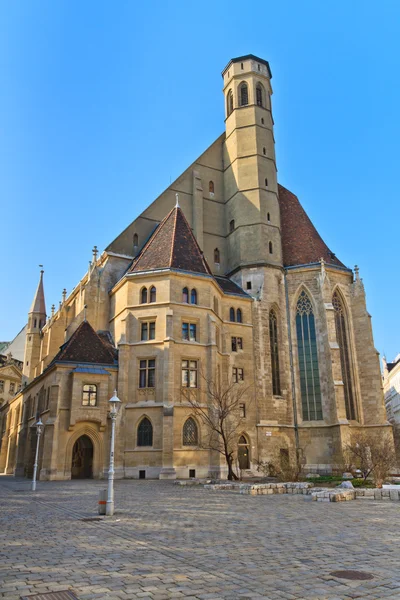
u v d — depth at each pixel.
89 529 13.67
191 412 42.09
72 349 43.03
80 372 41.31
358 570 8.88
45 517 16.41
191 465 40.84
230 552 10.45
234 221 58.78
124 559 9.79
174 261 46.16
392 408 134.25
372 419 51.34
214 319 46.59
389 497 22.31
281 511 17.77
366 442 41.06
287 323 54.44
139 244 54.53
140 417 41.72
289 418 50.91
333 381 49.28
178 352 43.25
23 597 7.29
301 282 55.38
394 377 130.75
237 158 60.16
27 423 54.78
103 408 41.50
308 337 53.62
